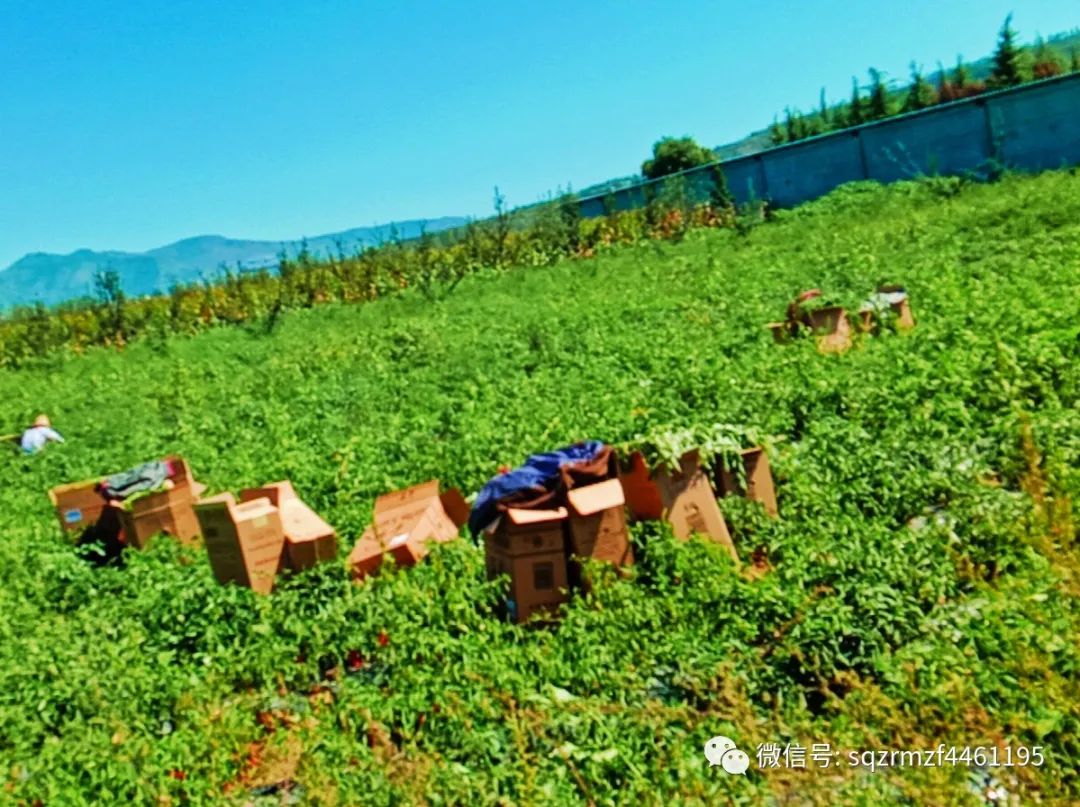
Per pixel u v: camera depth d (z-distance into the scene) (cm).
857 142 2152
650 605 384
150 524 573
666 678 350
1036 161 1911
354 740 329
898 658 317
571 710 322
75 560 540
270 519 482
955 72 2941
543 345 980
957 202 1588
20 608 493
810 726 293
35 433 973
